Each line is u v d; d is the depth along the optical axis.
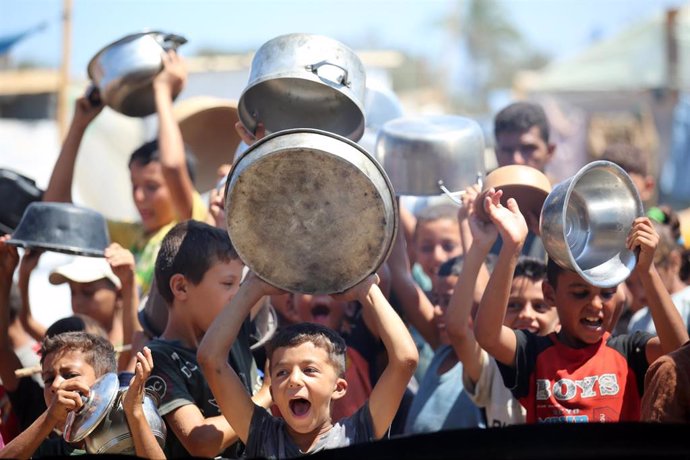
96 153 10.05
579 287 4.36
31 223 5.14
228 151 6.57
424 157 5.22
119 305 5.64
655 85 15.59
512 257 4.20
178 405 4.15
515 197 4.79
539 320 5.03
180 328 4.40
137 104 5.86
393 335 3.94
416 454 3.38
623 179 4.13
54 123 12.58
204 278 4.35
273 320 4.82
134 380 3.72
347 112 4.50
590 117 16.03
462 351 4.66
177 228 4.48
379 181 3.73
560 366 4.40
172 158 5.54
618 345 4.47
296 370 3.92
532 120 6.58
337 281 3.85
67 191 6.01
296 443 3.94
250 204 3.76
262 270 3.84
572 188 3.96
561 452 3.40
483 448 3.39
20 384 5.09
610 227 4.16
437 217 6.18
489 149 11.91
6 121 12.23
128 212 10.02
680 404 3.69
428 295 6.17
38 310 9.35
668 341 4.24
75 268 5.58
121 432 3.82
